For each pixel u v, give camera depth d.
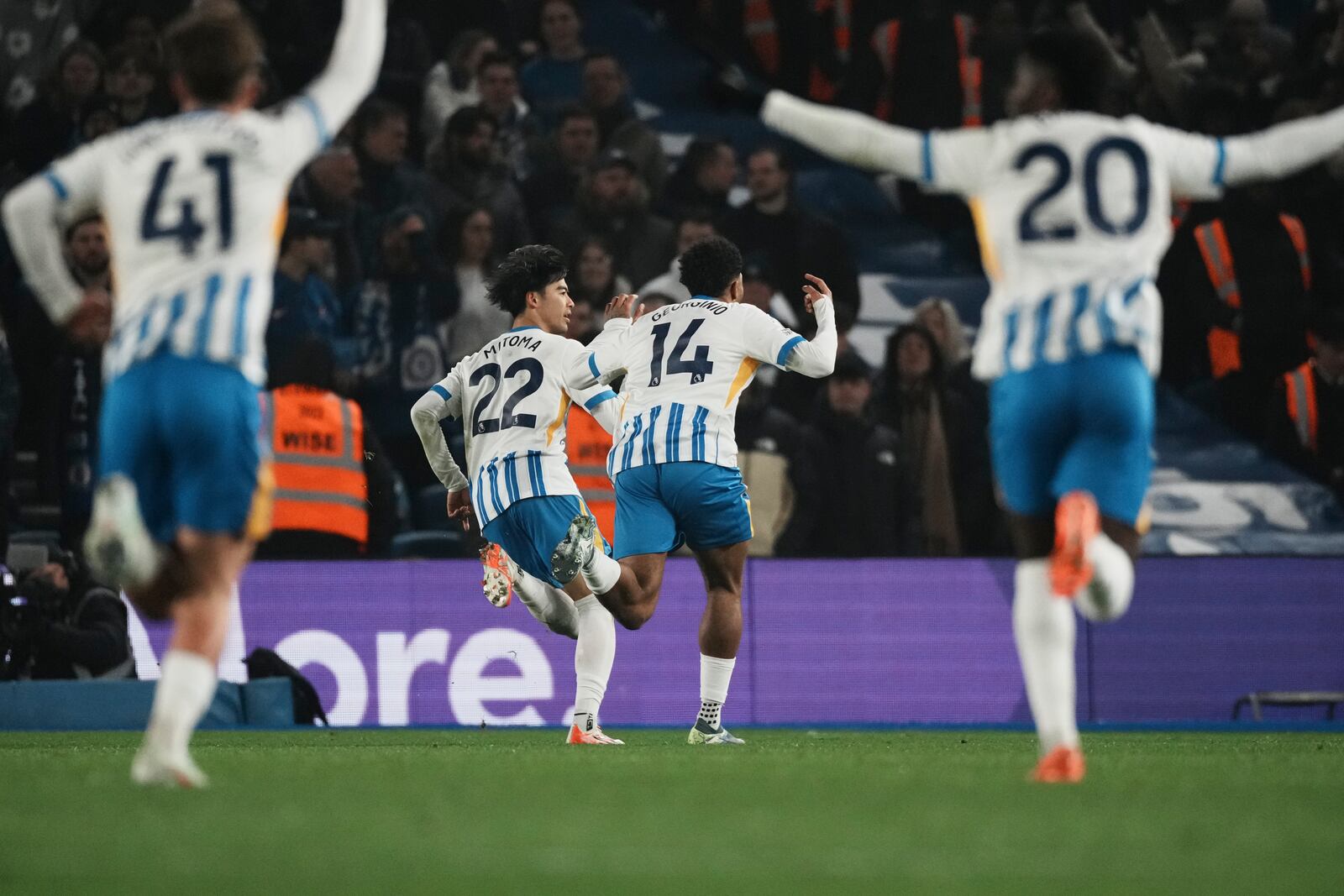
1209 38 49.72
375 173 44.72
